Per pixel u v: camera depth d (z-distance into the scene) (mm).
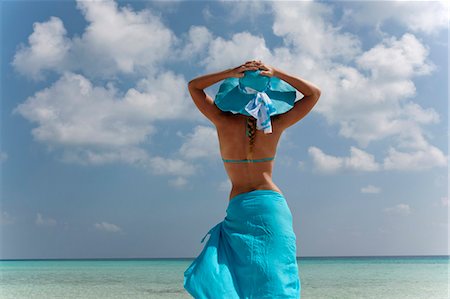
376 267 41312
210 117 4055
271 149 4016
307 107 4082
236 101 4000
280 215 3871
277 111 4027
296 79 3986
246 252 3801
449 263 50594
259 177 3971
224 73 3928
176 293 17906
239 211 3896
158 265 52594
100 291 18719
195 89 4016
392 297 15508
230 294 3719
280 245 3805
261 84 3949
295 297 3752
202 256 3900
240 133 3988
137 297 16453
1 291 18750
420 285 20266
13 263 63312
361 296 15922
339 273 31422
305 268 40281
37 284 22391
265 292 3727
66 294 17625
